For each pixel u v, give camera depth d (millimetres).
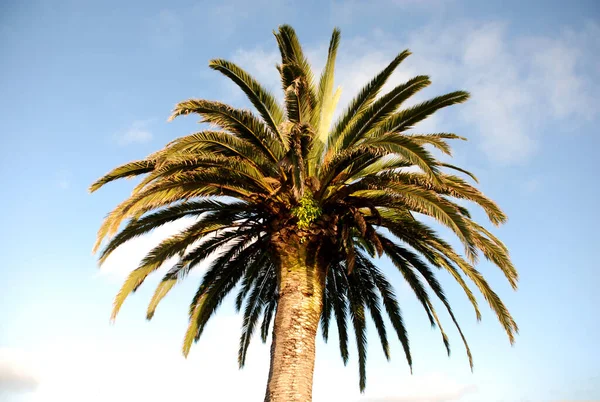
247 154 11742
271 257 13125
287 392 11023
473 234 11594
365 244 15109
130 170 11844
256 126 11555
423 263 14141
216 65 11562
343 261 14984
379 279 15492
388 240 14078
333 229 12070
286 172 11945
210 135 11234
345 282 16266
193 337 14773
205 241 14195
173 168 11062
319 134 13898
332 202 12250
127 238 12875
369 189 11703
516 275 11609
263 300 17000
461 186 11273
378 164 13227
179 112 10750
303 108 11484
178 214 12961
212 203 12844
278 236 12266
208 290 14727
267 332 17922
